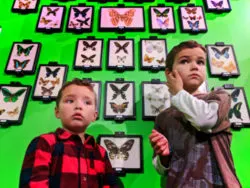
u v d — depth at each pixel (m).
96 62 1.86
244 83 1.81
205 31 2.01
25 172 1.10
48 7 2.17
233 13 2.13
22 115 1.67
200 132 1.23
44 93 1.73
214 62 1.86
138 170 1.50
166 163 1.26
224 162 1.16
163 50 1.91
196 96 1.33
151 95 1.73
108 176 1.28
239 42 1.98
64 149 1.19
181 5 2.18
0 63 1.90
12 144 1.60
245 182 1.51
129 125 1.65
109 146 1.57
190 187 1.12
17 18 2.12
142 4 2.19
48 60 1.91
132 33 2.03
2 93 1.75
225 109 1.23
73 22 2.06
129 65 1.84
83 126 1.29
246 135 1.63
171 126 1.31
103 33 2.03
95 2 2.21
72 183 1.12
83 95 1.32
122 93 1.74
